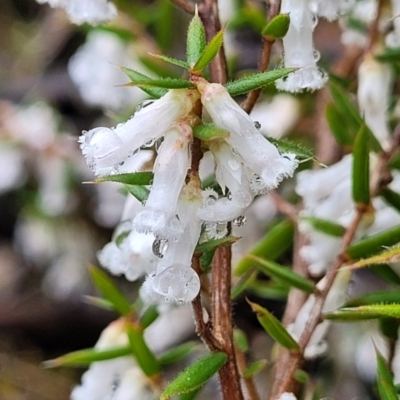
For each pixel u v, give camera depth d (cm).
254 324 23
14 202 33
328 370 21
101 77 20
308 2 12
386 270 13
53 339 30
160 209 10
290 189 20
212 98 10
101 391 14
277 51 15
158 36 19
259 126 10
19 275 31
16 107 28
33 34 36
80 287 29
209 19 12
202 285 13
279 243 15
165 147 10
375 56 14
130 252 13
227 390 11
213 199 10
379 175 14
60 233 29
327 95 18
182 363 23
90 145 10
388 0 14
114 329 14
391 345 13
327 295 13
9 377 29
